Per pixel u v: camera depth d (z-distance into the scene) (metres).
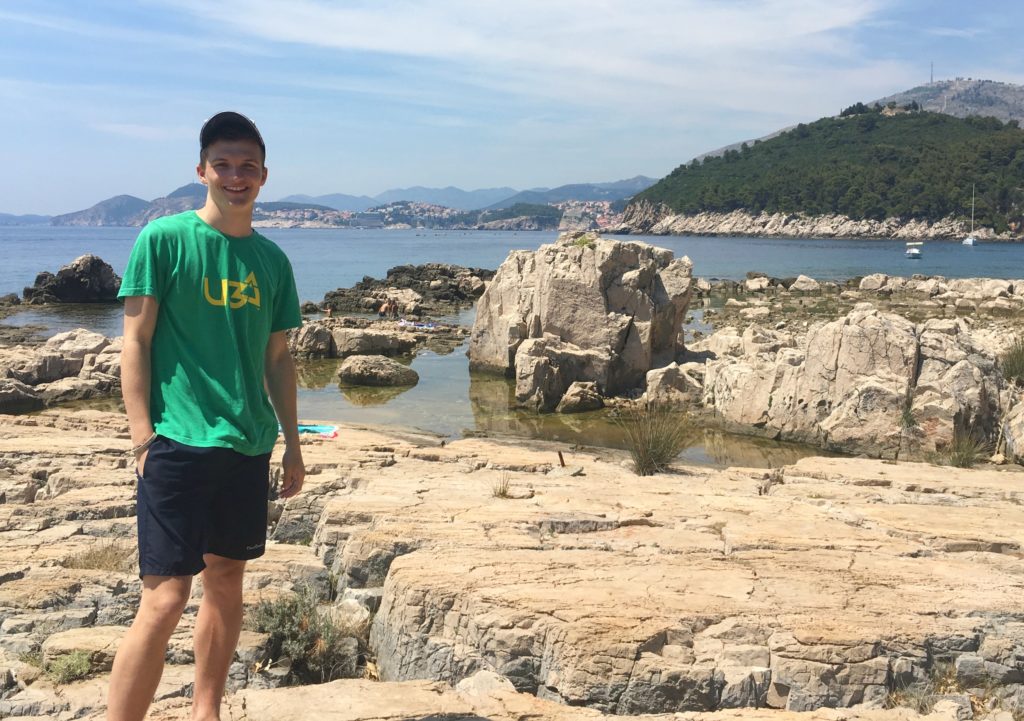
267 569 7.83
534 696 5.72
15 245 165.25
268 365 4.52
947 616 6.62
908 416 16.59
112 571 7.91
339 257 112.62
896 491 11.56
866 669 6.04
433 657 6.38
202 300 3.89
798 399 18.14
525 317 24.70
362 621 7.14
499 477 11.67
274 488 10.79
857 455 16.83
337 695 5.02
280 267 4.30
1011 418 16.39
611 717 5.10
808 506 10.15
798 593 6.94
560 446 17.09
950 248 139.50
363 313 43.34
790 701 5.93
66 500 9.84
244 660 6.13
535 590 6.69
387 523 8.69
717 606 6.55
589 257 23.39
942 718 5.35
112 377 23.77
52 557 8.06
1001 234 175.25
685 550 8.13
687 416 20.05
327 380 24.92
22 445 12.72
